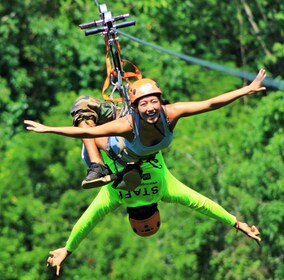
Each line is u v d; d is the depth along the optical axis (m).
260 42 89.94
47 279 70.06
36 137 75.00
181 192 31.11
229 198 70.06
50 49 90.12
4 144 83.81
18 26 89.62
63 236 70.00
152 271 66.62
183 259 66.62
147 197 30.50
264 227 67.62
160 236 68.62
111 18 31.03
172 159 73.25
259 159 69.44
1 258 68.19
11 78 89.94
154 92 27.19
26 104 89.31
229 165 70.06
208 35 95.12
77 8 89.50
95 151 29.94
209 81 88.38
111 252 67.94
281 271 67.75
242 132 75.00
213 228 68.94
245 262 67.81
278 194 68.62
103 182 29.50
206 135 74.94
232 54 97.06
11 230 70.12
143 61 87.19
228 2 93.44
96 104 30.53
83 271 67.88
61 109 77.19
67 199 71.19
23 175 73.81
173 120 27.47
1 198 72.12
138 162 29.42
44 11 90.69
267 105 73.06
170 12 92.56
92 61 88.75
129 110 28.55
